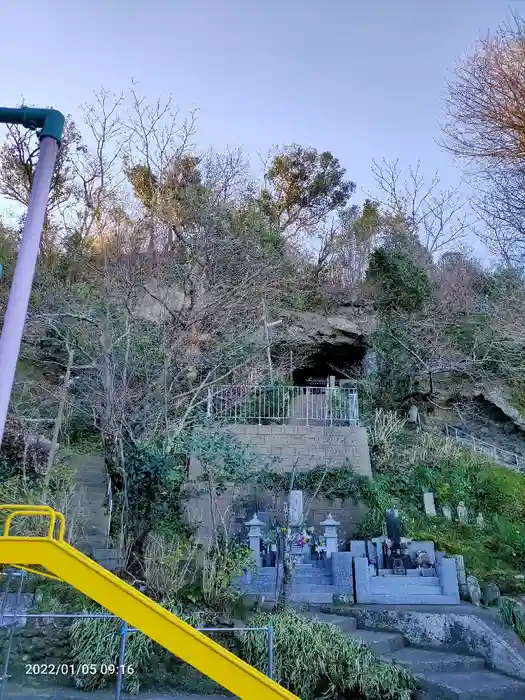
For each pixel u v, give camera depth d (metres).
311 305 19.88
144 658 6.28
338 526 10.55
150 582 7.14
